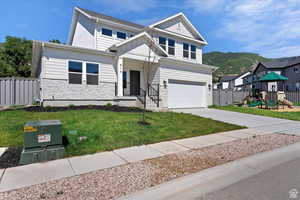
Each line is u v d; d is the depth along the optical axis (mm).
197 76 15977
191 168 3826
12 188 2955
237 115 11914
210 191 2889
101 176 3426
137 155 4633
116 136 5922
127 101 12461
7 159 4168
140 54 13016
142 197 2730
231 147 5363
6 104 11875
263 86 34938
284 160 4316
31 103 12508
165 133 6711
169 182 3199
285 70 33188
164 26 16766
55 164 4000
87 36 15078
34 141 4125
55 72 10445
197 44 19344
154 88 13711
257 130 7852
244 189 2930
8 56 23859
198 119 9516
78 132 5824
